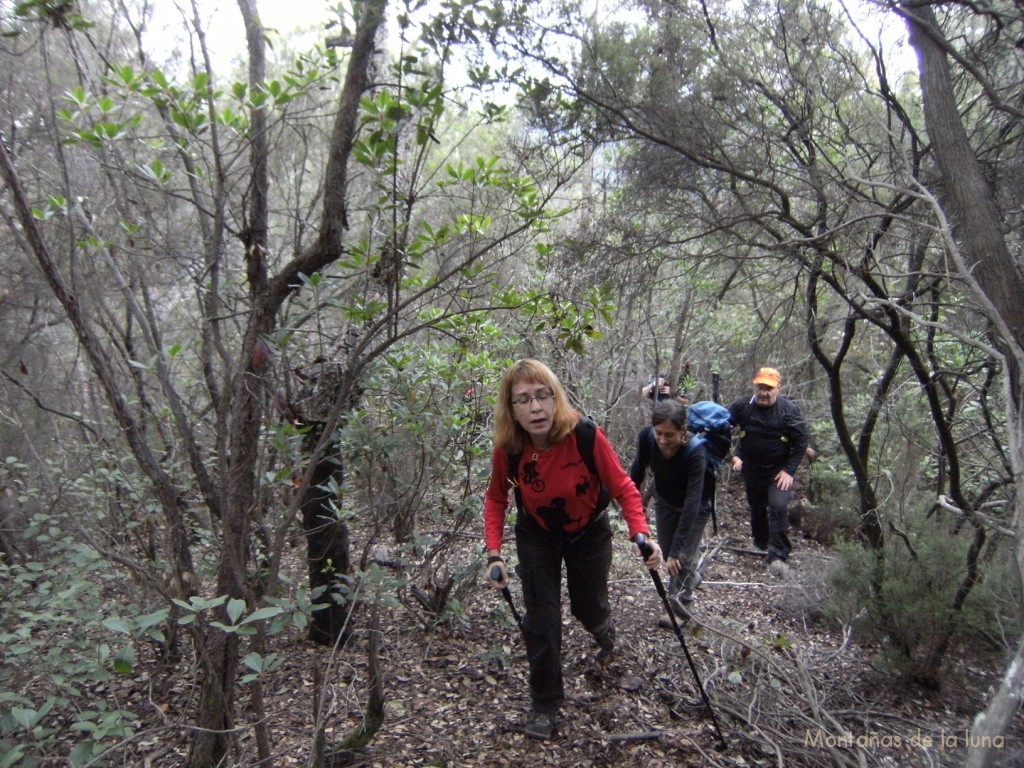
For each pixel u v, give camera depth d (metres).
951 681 3.88
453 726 3.30
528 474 3.25
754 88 3.66
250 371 2.48
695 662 3.97
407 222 2.45
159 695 3.36
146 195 3.94
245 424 2.45
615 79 3.53
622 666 3.91
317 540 3.69
